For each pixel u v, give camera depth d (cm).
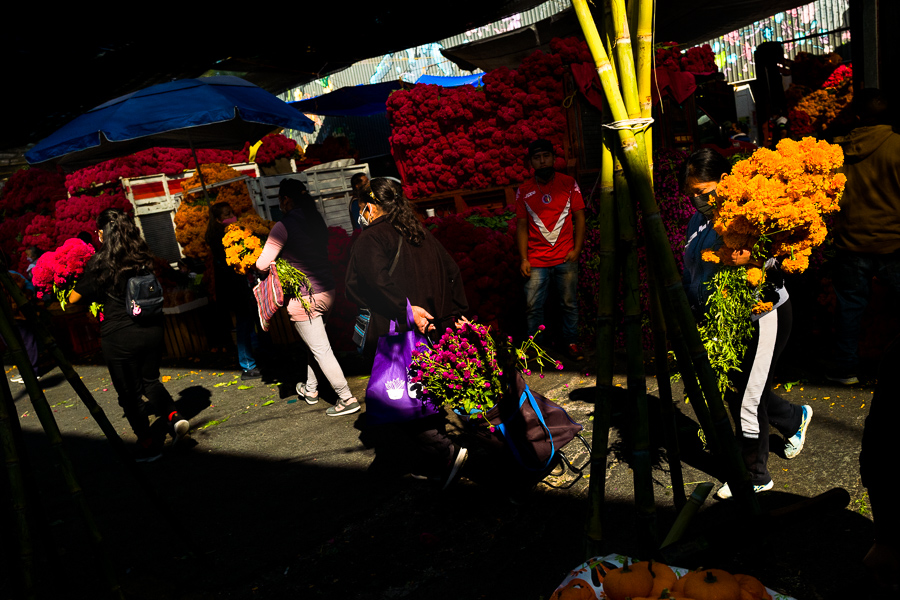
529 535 311
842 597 153
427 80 1560
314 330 499
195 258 861
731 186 232
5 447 210
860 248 406
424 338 351
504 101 745
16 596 239
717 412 198
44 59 381
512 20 1622
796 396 422
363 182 703
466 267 586
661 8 886
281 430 503
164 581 311
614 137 185
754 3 928
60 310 849
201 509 385
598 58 179
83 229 842
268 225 749
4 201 1024
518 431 323
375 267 344
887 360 144
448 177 788
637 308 192
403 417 341
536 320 578
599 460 197
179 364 754
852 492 305
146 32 412
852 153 401
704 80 881
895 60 536
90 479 454
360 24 605
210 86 582
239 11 468
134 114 548
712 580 131
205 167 969
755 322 290
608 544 294
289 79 900
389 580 291
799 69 1261
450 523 332
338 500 373
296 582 298
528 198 554
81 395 281
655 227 184
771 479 327
